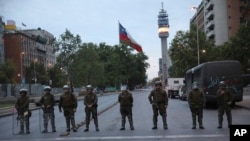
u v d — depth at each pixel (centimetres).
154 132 1580
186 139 1339
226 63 2989
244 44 7219
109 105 4038
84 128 1833
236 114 2386
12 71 10162
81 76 6850
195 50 7381
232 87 2947
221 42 10906
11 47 13775
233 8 10956
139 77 14188
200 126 1666
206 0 12138
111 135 1524
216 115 2417
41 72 13175
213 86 2978
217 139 1318
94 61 8256
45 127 1720
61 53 6738
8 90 6525
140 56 14575
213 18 11350
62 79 6775
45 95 1730
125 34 7912
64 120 2425
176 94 5691
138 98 6000
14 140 1472
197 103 1655
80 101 6022
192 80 3641
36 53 15562
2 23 13262
